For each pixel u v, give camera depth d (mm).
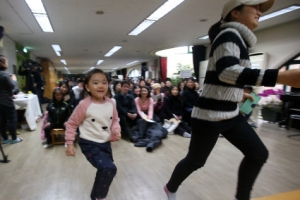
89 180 1781
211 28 1132
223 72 789
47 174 1893
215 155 2408
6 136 2826
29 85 5031
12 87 2691
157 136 2797
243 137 1026
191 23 4434
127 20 4207
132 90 4441
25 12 3643
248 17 918
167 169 2023
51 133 2717
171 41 6336
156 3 3338
